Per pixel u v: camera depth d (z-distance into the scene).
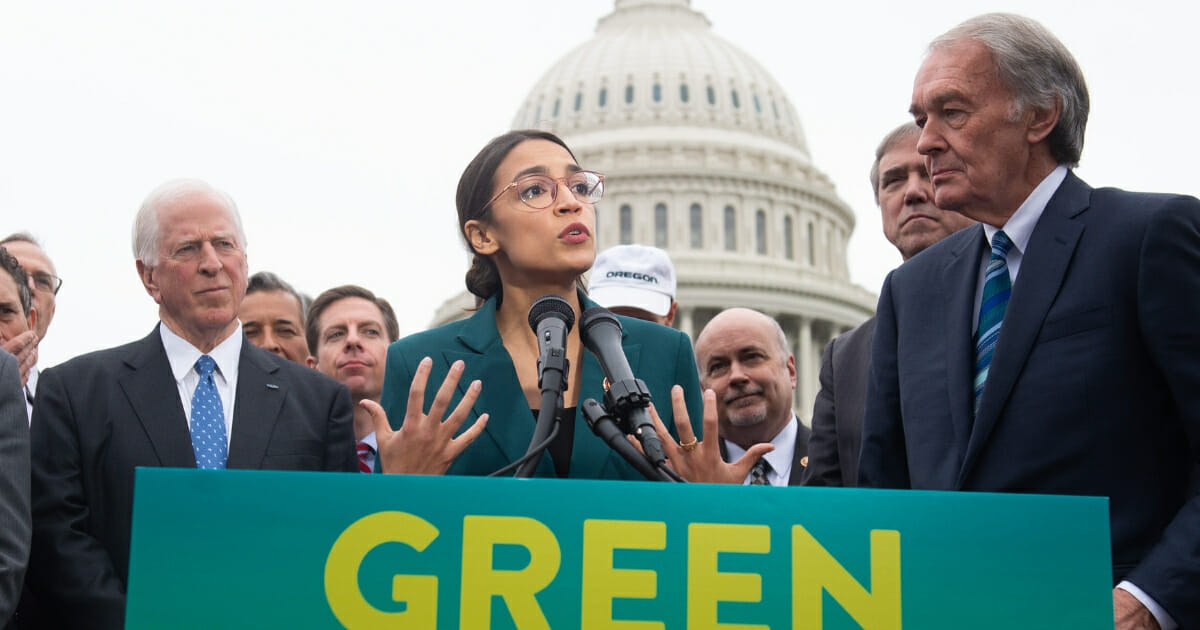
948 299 4.59
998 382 4.13
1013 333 4.17
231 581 2.95
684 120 96.00
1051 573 2.98
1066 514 3.00
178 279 5.40
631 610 2.94
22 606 5.37
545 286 4.55
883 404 4.68
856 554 2.97
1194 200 4.10
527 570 2.95
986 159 4.38
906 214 7.17
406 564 2.95
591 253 4.48
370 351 8.87
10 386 4.55
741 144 95.31
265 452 5.32
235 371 5.55
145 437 5.25
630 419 3.69
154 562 2.95
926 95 4.47
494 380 4.49
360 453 8.80
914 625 2.96
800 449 8.08
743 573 2.95
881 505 2.99
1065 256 4.20
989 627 2.96
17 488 4.42
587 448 4.35
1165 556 3.71
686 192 92.06
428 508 2.97
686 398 4.79
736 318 8.01
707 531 2.96
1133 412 4.03
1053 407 4.04
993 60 4.37
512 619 2.94
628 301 8.67
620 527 2.96
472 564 2.95
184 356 5.49
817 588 2.96
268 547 2.96
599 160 94.25
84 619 4.88
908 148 7.23
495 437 4.38
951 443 4.28
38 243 7.86
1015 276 4.36
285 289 9.35
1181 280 3.98
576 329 4.61
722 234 92.00
